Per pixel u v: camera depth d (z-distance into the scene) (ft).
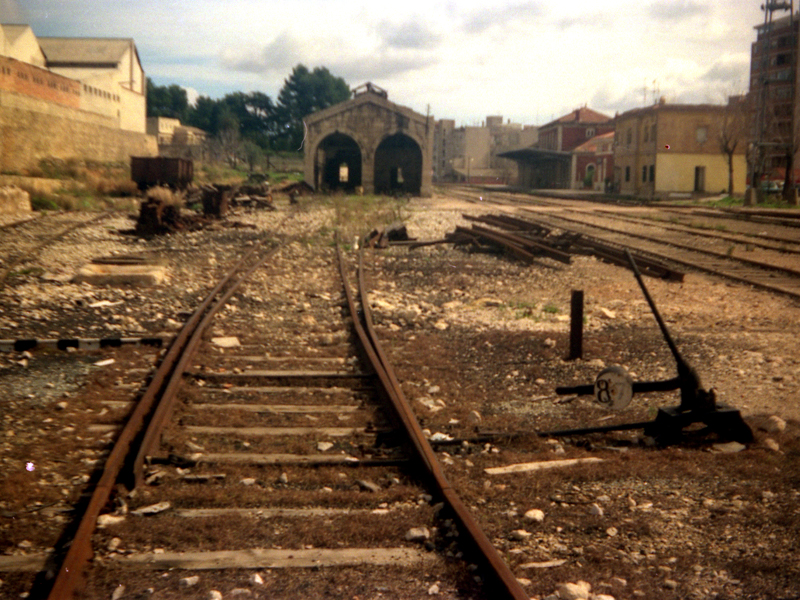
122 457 14.71
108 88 177.17
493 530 12.35
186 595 10.25
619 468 15.03
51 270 43.65
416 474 14.90
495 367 23.77
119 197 114.11
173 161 114.62
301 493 13.82
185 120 331.77
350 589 10.46
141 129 209.77
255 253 55.36
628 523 12.61
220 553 11.37
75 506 13.10
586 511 13.19
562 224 86.12
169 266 47.06
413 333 28.68
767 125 134.92
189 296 36.35
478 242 61.26
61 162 122.21
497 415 19.01
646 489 14.21
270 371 22.29
